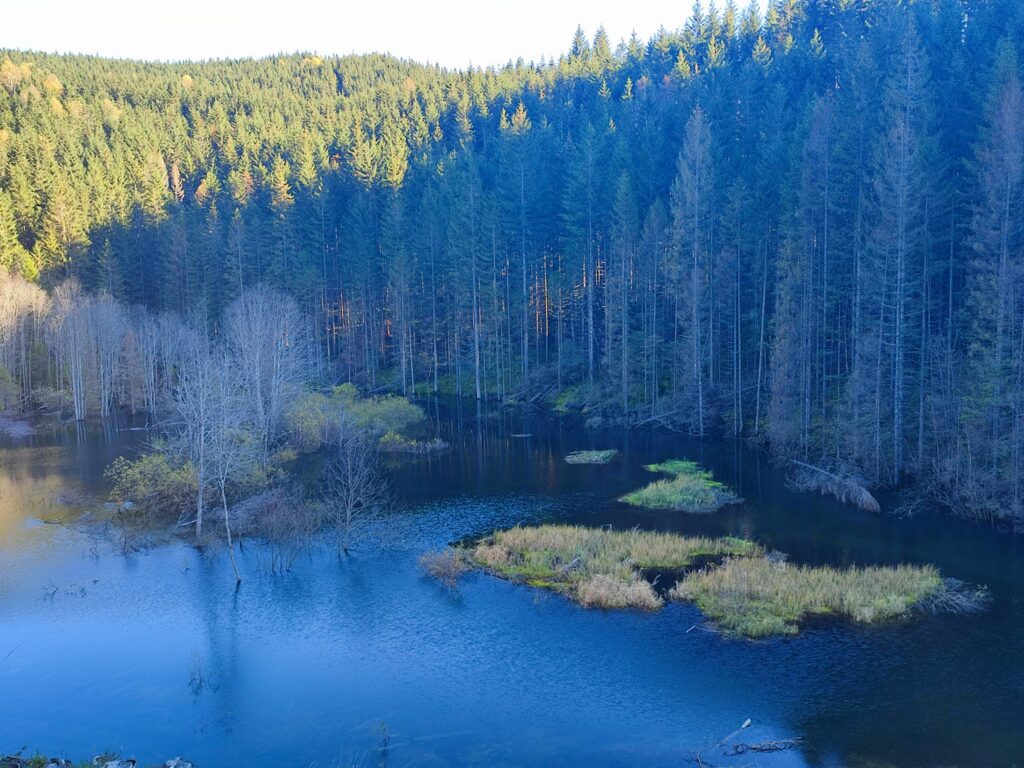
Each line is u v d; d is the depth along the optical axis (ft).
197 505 119.96
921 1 248.73
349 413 195.00
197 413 127.13
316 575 97.09
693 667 71.46
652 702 65.77
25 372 244.01
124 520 120.78
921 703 64.39
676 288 198.39
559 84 449.06
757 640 76.28
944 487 121.39
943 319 149.89
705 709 64.44
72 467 161.17
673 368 206.18
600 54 509.76
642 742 59.93
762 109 249.14
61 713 65.51
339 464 151.64
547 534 106.22
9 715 65.26
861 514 118.01
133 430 205.57
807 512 119.96
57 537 113.60
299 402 190.39
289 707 66.18
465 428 206.80
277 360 182.09
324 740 61.00
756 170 193.57
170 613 86.12
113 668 73.56
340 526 109.50
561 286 243.40
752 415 185.06
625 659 73.36
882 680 68.13
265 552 106.01
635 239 216.95
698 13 414.41
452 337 276.21
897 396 128.26
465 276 256.52
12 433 203.62
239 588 93.15
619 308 217.15
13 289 253.24
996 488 111.34
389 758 58.49
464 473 153.79
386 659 74.69
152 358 235.81
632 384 214.48
